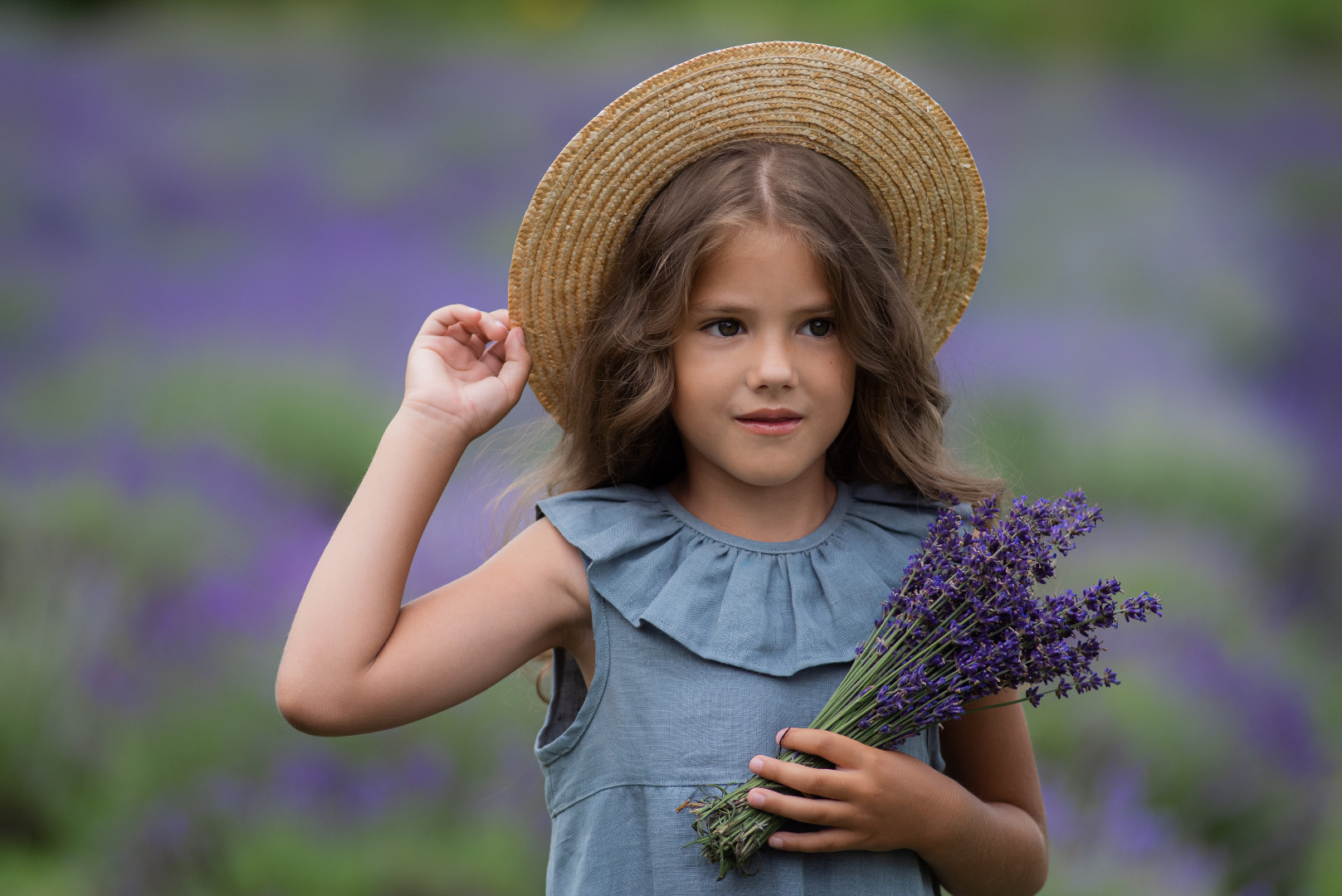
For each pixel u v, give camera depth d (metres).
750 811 1.76
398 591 1.85
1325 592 7.45
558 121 15.33
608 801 1.84
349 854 4.14
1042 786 4.51
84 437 7.24
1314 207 15.10
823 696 1.87
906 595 1.86
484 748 4.67
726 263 1.85
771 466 1.86
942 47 19.77
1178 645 5.73
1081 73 19.09
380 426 7.82
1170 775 4.96
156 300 9.52
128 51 16.58
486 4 20.45
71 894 4.11
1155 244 12.81
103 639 5.16
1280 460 8.45
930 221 2.13
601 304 2.04
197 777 4.45
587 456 2.08
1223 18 21.06
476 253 11.04
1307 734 5.41
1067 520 1.84
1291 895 4.73
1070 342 9.74
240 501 6.66
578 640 1.95
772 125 2.00
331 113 15.06
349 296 9.63
